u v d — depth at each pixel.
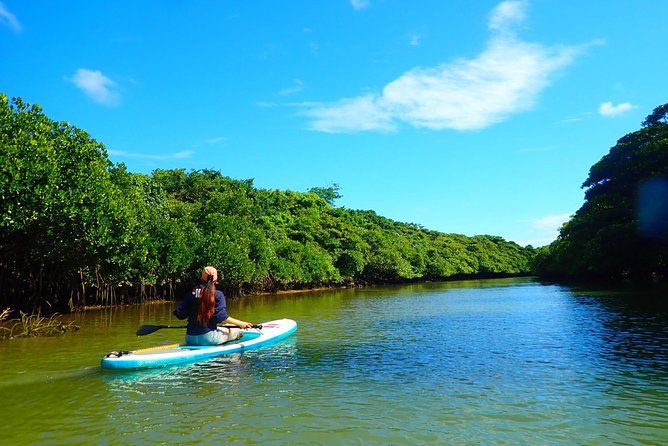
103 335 13.93
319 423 5.83
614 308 19.17
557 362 9.18
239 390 7.40
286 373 8.54
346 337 12.95
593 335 12.34
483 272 105.62
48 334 14.21
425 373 8.46
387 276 72.62
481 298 29.73
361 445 5.14
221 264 33.88
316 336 13.16
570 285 42.28
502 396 6.91
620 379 7.73
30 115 18.25
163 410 6.42
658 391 7.00
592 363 8.99
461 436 5.37
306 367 9.03
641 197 33.38
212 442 5.25
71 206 17.64
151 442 5.28
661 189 31.48
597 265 36.19
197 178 55.12
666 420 5.79
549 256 63.38
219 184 55.81
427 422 5.84
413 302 27.75
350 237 64.12
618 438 5.26
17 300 19.91
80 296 23.17
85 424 5.90
